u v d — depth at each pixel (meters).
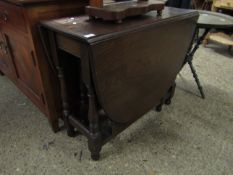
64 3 1.08
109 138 1.21
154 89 1.29
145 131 1.46
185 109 1.69
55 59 1.08
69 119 1.29
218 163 1.24
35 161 1.22
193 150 1.32
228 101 1.81
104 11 0.93
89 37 0.79
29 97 1.55
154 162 1.23
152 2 1.15
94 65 0.82
